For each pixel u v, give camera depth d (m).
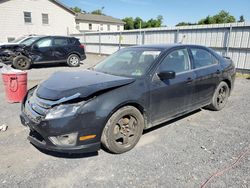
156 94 3.31
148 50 3.83
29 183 2.43
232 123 4.10
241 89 6.94
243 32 9.28
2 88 7.00
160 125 4.01
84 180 2.48
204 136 3.56
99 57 17.80
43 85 3.18
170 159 2.88
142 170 2.65
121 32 16.34
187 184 2.39
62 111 2.59
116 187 2.36
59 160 2.88
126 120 3.07
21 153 3.05
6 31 22.95
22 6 23.42
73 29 27.67
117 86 2.92
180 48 3.93
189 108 4.01
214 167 2.70
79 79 3.19
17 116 4.50
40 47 11.02
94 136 2.72
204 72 4.17
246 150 3.10
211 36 10.45
